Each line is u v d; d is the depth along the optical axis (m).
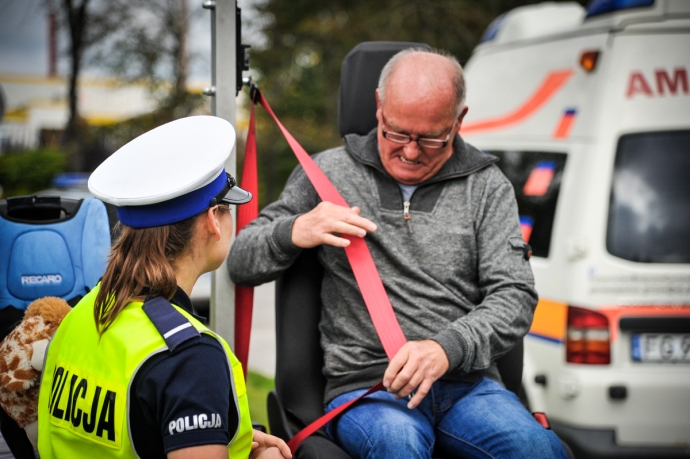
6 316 2.22
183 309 1.57
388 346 2.27
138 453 1.47
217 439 1.43
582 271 3.67
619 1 3.88
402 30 12.30
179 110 11.24
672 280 3.63
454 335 2.17
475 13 12.38
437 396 2.35
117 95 14.37
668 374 3.58
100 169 1.63
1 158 15.22
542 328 3.82
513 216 2.48
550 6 4.77
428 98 2.33
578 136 3.92
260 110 12.06
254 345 7.32
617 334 3.60
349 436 2.22
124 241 1.60
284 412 2.51
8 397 2.04
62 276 2.26
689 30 3.79
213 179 1.61
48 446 1.63
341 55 12.78
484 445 2.21
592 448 3.55
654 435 3.57
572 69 4.12
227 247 1.71
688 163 3.74
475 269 2.48
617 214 3.71
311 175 2.46
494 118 4.71
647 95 3.77
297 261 2.53
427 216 2.45
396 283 2.42
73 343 1.61
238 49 2.48
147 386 1.45
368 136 2.58
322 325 2.50
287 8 12.30
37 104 20.11
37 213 2.36
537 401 3.81
